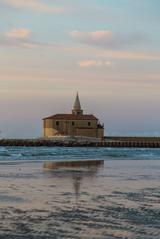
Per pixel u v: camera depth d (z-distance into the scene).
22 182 31.66
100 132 190.00
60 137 183.62
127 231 15.05
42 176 37.41
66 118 187.62
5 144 172.00
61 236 14.20
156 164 59.66
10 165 53.28
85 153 107.19
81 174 40.25
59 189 27.25
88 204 20.80
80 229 15.25
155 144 188.50
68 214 18.03
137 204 20.92
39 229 15.13
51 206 20.11
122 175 39.50
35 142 171.75
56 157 81.75
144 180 34.34
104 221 16.66
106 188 28.03
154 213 18.42
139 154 110.31
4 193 24.73
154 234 14.68
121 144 181.50
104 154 104.12
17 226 15.55
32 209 19.22
